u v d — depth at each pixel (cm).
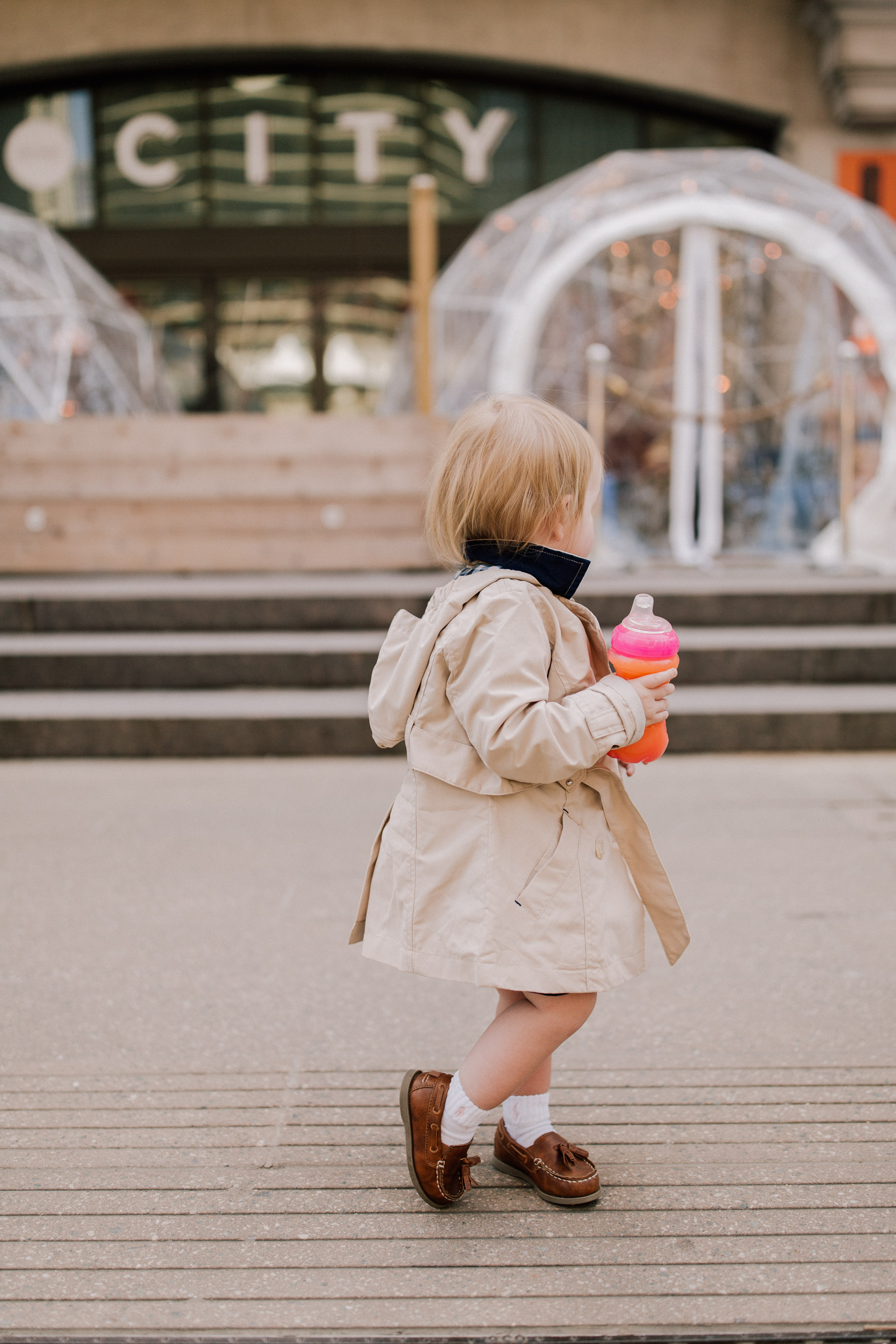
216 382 1119
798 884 323
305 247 1097
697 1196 184
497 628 157
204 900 314
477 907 162
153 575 634
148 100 1091
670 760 456
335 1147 198
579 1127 204
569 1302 159
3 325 779
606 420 756
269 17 1052
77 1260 169
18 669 509
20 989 261
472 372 754
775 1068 225
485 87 1088
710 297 725
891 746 464
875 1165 192
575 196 745
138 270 1105
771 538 759
